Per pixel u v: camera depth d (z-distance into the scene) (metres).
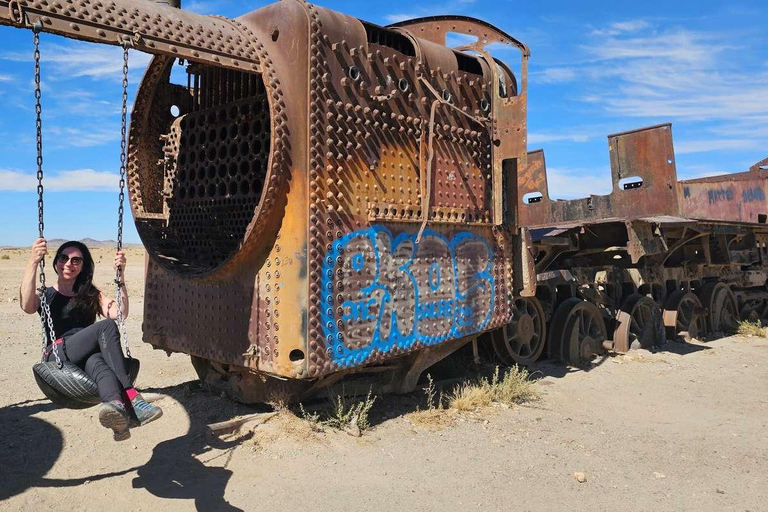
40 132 3.31
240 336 4.84
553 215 12.02
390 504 3.79
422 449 4.76
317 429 4.93
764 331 11.54
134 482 3.98
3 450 4.41
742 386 7.39
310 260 4.45
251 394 5.37
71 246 4.05
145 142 5.78
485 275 6.25
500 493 4.03
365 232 4.90
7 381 6.34
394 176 5.19
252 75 4.97
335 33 4.73
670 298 10.53
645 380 7.61
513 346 7.76
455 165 5.87
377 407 5.65
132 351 8.45
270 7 4.72
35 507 3.58
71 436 4.73
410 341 5.32
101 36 3.55
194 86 5.62
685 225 8.95
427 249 5.53
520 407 6.11
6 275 21.92
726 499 4.06
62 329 3.99
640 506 3.91
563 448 4.97
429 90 5.57
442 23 6.54
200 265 5.38
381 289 5.04
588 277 8.74
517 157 6.18
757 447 5.15
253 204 4.87
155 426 5.02
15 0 3.19
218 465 4.27
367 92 4.96
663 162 10.12
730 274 12.07
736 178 13.27
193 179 5.56
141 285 18.52
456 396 6.06
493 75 6.38
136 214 5.62
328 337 4.57
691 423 5.83
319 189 4.53
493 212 6.34
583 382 7.33
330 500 3.80
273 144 4.36
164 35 3.91
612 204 10.90
